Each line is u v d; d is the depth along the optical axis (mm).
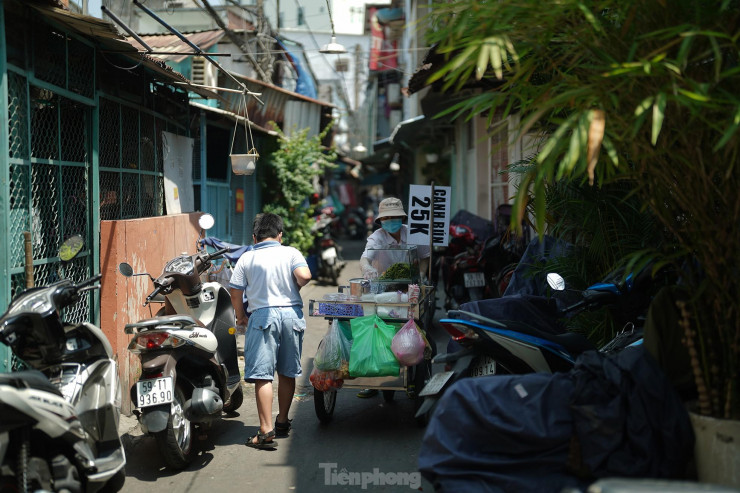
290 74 21844
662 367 3646
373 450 5137
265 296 5285
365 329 5371
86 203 6500
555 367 4211
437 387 4160
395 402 6438
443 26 3252
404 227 7406
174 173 9391
